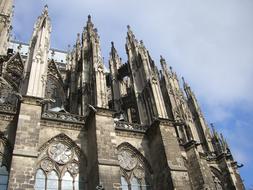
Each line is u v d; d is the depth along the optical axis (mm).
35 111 35781
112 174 34500
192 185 45156
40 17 49594
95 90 43750
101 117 39344
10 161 33812
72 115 41125
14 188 29547
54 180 35094
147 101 48406
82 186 36125
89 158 37938
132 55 57156
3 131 35531
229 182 51719
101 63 47906
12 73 51938
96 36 53438
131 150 41781
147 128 44188
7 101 44438
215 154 55969
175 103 57625
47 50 45094
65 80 59094
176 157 39438
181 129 51188
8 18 53062
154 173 40562
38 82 39531
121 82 58906
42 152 36375
